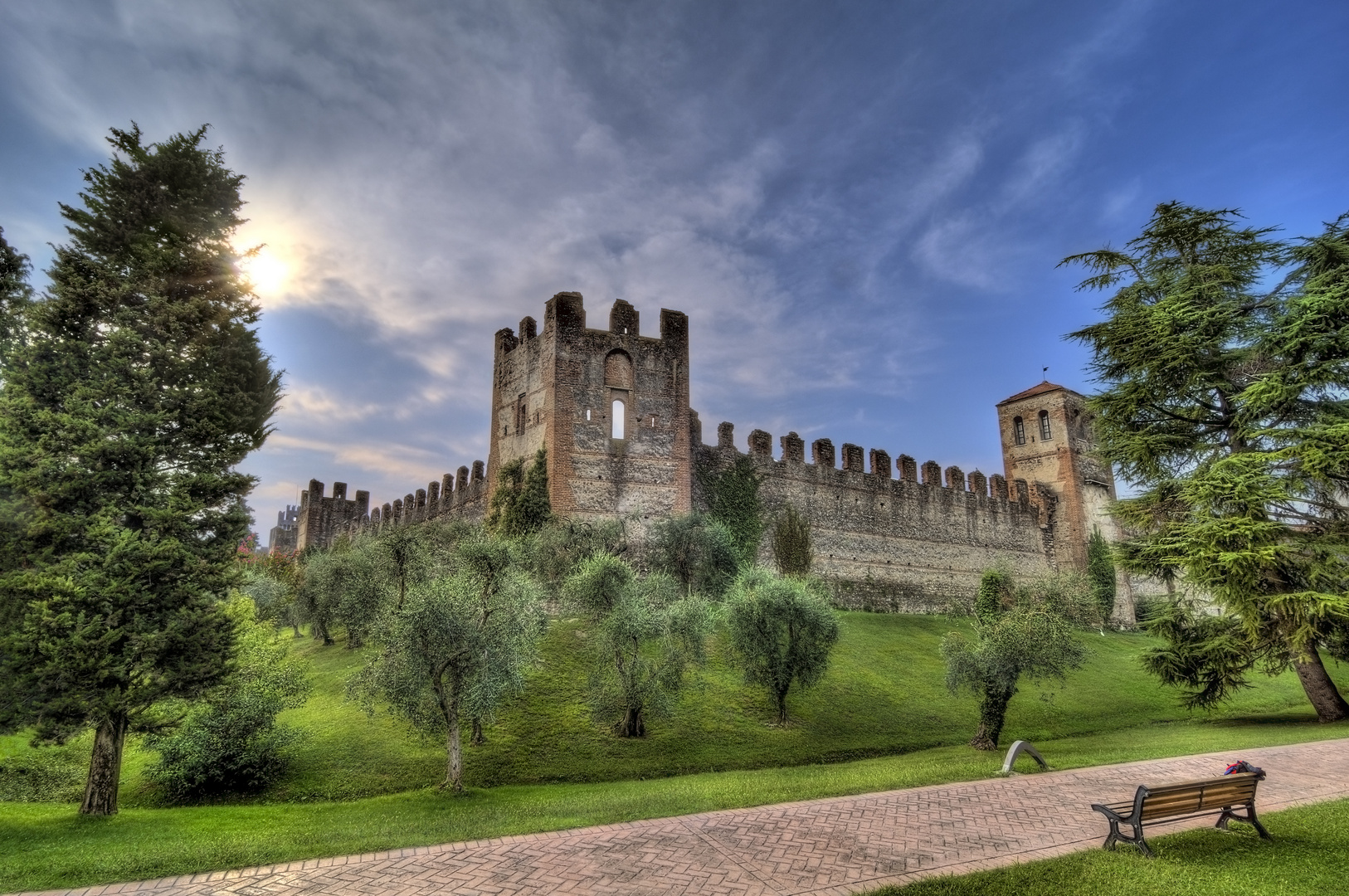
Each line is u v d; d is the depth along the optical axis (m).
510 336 50.25
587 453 44.09
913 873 10.38
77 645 16.34
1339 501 26.77
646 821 13.27
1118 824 11.70
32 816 17.25
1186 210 31.38
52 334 19.02
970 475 67.06
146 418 18.77
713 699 30.50
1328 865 10.32
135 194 20.39
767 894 9.70
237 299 21.34
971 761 21.89
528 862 11.11
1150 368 29.23
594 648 28.55
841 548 55.44
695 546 41.94
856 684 34.53
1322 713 27.27
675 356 48.09
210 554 19.41
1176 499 29.11
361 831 13.60
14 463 17.38
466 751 24.41
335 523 76.94
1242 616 24.62
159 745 21.86
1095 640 53.62
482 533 30.28
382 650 22.78
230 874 10.84
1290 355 26.62
